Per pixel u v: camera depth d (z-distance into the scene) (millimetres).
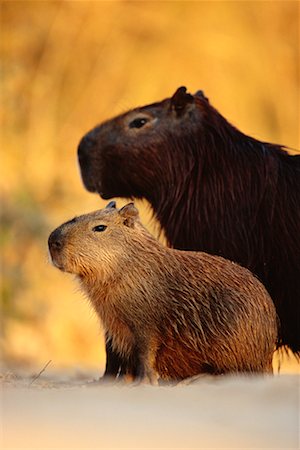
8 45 25844
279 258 11297
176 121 11773
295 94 29094
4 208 21453
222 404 6988
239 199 11414
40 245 21422
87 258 9391
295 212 11312
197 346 9391
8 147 24250
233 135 11664
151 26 27812
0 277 20500
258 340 9570
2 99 24469
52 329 20703
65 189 23469
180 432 6000
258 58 28625
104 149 11922
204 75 28250
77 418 6473
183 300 9359
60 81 26500
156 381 9320
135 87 27547
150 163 11820
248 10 28594
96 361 20016
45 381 9766
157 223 11984
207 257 9586
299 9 29391
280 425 6207
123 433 5980
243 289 9508
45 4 26688
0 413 6703
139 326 9383
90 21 27094
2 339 19969
